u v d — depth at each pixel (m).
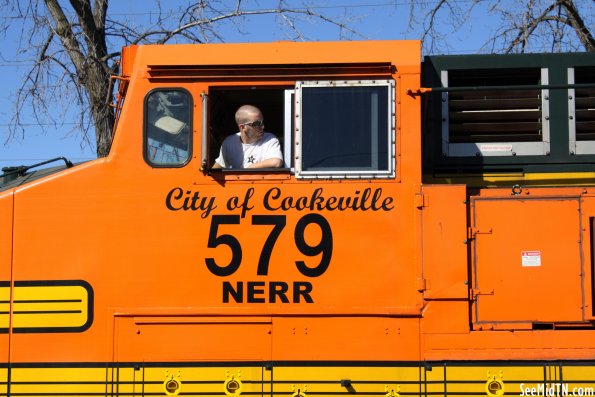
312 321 5.25
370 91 5.45
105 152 10.97
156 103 5.46
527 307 5.29
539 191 5.39
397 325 5.24
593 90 5.88
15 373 5.29
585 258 5.32
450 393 5.20
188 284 5.30
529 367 5.22
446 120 5.90
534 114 5.88
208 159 5.40
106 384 5.26
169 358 5.25
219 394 5.23
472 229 5.35
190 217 5.35
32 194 5.39
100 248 5.34
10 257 5.36
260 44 5.50
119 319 5.29
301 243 5.30
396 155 5.37
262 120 5.56
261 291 5.28
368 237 5.30
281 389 5.21
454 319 5.24
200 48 5.49
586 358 5.21
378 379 5.21
